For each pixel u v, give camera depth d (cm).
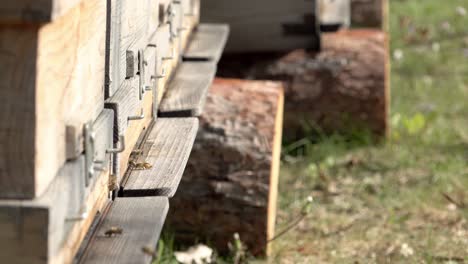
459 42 1325
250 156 594
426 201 740
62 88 274
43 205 249
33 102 249
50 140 263
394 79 1144
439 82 1137
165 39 500
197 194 586
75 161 286
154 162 402
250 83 658
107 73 344
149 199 360
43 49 252
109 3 341
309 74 838
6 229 249
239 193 586
